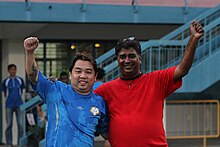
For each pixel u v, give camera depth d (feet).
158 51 30.14
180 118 34.45
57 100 12.00
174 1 35.47
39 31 36.86
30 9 32.42
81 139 11.70
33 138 32.37
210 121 35.01
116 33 37.91
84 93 12.20
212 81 30.04
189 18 35.35
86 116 11.91
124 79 12.71
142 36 38.06
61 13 33.14
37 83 12.14
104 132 12.73
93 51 38.96
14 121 35.29
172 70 12.42
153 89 12.41
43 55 38.37
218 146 33.27
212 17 34.86
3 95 35.96
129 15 34.37
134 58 12.54
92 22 33.81
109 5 34.01
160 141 12.32
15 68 33.09
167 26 37.47
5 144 35.40
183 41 30.14
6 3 31.96
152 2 35.19
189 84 29.68
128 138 12.21
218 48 31.40
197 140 36.19
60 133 11.69
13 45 35.45
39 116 32.73
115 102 12.56
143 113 12.26
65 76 31.24
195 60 31.17
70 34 37.45
